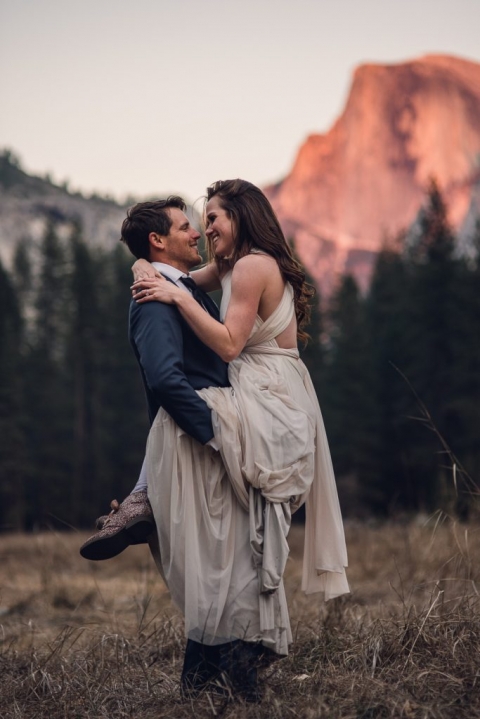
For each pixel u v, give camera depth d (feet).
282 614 10.11
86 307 169.99
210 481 10.23
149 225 11.16
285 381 10.68
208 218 11.16
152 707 10.25
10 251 622.95
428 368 122.72
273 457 10.11
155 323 10.34
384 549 27.68
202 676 10.43
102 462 158.10
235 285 10.58
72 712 10.26
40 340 193.77
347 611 14.84
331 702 9.54
